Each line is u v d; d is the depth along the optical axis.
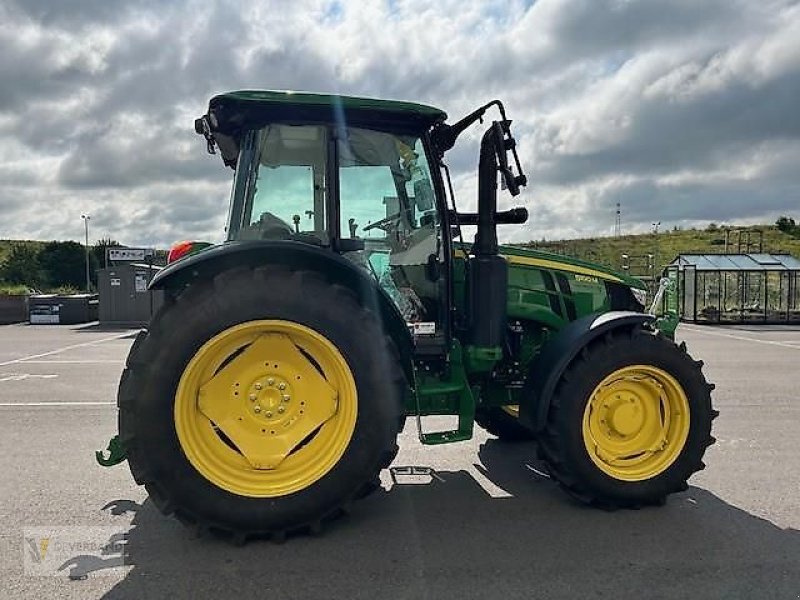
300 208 4.09
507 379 4.61
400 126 4.07
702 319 19.56
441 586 2.95
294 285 3.49
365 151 4.08
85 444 5.39
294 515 3.40
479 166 4.14
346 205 4.09
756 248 37.69
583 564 3.17
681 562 3.19
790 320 19.48
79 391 7.87
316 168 4.07
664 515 3.81
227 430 3.49
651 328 4.17
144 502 4.02
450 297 4.18
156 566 3.16
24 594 2.89
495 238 4.13
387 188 4.14
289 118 3.92
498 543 3.42
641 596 2.86
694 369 3.98
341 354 3.50
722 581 2.99
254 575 3.06
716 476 4.52
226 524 3.36
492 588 2.93
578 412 3.83
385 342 3.57
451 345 4.08
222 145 4.48
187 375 3.37
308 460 3.53
